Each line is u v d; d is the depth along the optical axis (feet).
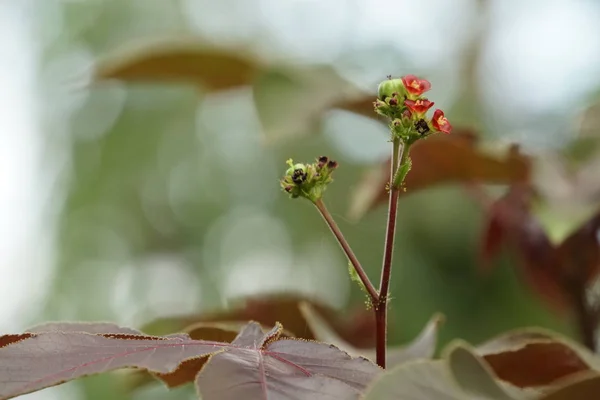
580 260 3.46
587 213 3.10
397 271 6.79
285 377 2.33
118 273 8.09
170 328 3.27
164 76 4.17
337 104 3.50
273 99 3.60
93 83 4.19
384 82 2.57
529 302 6.16
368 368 2.41
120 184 8.45
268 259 7.96
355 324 3.45
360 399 2.28
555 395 2.33
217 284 7.84
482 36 7.98
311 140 7.86
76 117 8.76
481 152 3.39
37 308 7.89
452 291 6.63
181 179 8.56
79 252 8.10
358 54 8.40
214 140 8.62
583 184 3.19
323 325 3.19
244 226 8.21
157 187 8.47
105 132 8.71
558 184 3.21
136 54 3.96
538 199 3.26
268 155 8.23
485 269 4.22
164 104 8.80
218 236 8.22
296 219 7.80
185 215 8.39
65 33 9.11
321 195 2.60
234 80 4.05
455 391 2.27
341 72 3.72
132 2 9.30
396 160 2.60
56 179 8.61
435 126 2.53
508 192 3.61
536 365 2.72
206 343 2.43
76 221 8.25
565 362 2.71
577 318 3.51
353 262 2.59
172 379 2.64
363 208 3.55
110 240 8.25
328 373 2.39
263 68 3.72
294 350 2.43
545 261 3.51
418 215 6.91
